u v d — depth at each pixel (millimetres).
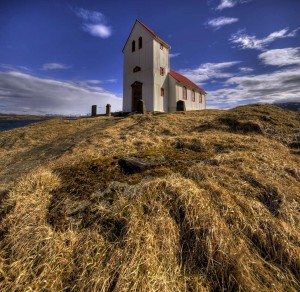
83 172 3484
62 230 2314
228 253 1838
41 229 2299
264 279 1718
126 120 11000
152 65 18641
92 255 1984
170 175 3162
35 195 2893
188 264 1868
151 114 12469
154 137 6777
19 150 9633
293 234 2029
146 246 1935
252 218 2219
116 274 1771
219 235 1980
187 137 5898
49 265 1931
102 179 3197
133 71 20266
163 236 2066
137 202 2486
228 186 2795
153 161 3820
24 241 2176
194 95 25141
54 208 2654
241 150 4523
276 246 1955
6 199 2900
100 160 3957
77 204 2686
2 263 1993
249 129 6469
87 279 1778
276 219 2215
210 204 2379
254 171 3139
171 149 5234
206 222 2100
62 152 6980
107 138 7348
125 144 6055
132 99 20359
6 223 2480
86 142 7215
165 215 2279
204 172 3131
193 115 10531
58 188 3078
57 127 13812
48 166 4941
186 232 2125
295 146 5246
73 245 2111
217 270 1788
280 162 3652
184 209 2301
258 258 1890
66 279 1836
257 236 2047
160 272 1779
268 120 7117
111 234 2176
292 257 1850
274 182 2832
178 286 1693
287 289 1664
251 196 2609
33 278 1852
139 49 19750
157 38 18922
